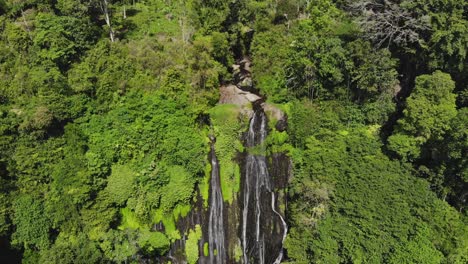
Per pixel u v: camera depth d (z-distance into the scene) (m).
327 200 39.34
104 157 38.47
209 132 42.72
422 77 39.47
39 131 37.19
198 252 40.97
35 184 36.97
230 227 42.56
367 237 37.12
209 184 41.88
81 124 39.06
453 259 35.47
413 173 40.16
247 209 43.19
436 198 38.50
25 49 42.62
